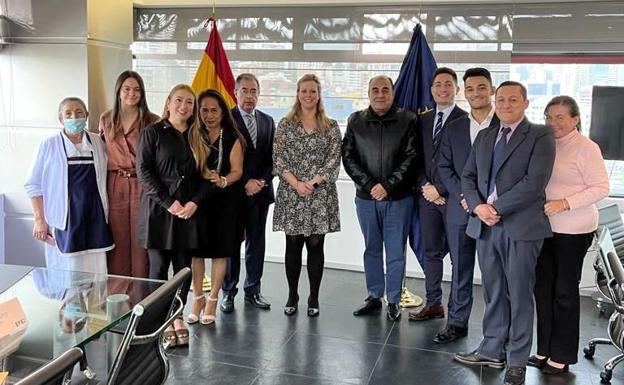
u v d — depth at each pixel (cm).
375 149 356
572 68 444
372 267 383
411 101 387
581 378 294
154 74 516
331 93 483
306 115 363
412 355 319
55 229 327
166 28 508
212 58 417
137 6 504
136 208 342
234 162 344
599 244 277
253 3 477
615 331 276
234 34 495
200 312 363
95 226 333
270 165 390
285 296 419
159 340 201
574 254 286
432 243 363
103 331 210
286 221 364
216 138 340
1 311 201
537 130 268
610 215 341
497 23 444
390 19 464
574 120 279
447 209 332
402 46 464
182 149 313
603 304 391
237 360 309
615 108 434
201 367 300
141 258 347
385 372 299
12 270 280
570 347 296
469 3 445
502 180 273
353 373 297
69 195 324
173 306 197
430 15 455
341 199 487
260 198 385
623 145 434
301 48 484
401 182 354
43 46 394
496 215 272
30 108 403
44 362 190
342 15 473
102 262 339
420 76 385
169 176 312
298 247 375
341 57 477
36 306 234
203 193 320
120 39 420
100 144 335
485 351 305
